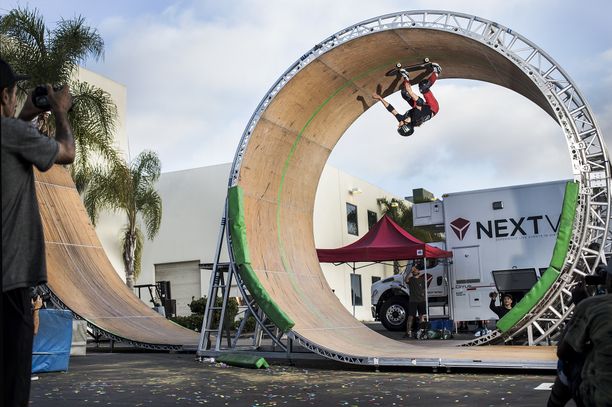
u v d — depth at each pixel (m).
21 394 2.28
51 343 9.17
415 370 9.16
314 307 11.42
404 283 19.44
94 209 21.69
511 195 16.69
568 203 9.74
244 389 7.36
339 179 35.66
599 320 2.76
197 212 31.45
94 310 12.73
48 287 12.09
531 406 5.84
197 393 7.05
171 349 12.20
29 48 17.70
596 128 10.06
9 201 2.26
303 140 12.18
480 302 16.70
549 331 10.23
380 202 41.47
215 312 22.92
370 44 10.77
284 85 10.61
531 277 14.66
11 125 2.24
